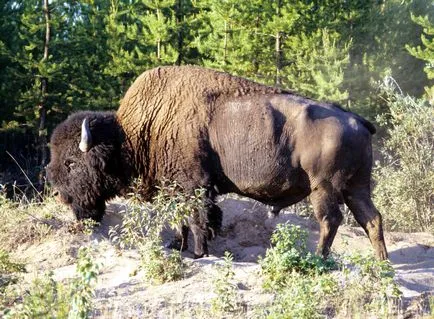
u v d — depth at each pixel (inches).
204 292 416.2
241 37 1470.2
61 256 508.4
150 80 554.3
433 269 490.0
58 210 605.6
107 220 598.2
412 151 819.4
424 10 1704.0
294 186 519.5
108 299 406.6
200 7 1567.4
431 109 844.0
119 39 1593.3
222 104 532.1
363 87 1509.6
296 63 1489.9
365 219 515.8
